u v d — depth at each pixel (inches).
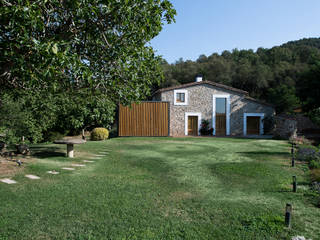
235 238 128.0
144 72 268.1
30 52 157.8
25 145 392.8
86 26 212.5
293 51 1941.4
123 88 247.4
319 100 831.7
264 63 1843.0
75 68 172.9
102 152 439.8
